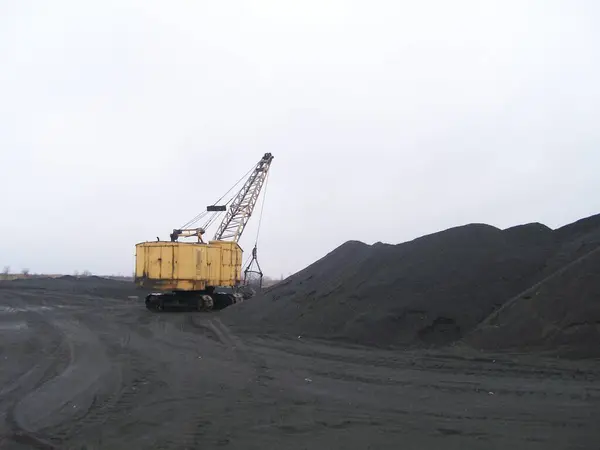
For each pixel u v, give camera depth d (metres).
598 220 19.03
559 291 13.90
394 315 16.53
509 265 17.70
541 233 19.73
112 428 7.62
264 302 24.70
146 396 9.66
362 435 7.22
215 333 19.47
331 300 19.92
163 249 30.70
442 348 14.38
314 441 6.98
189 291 31.73
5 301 39.84
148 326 22.16
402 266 19.41
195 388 10.32
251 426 7.68
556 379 10.52
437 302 16.39
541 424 7.62
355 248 26.39
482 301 16.25
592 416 7.98
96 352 15.17
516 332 13.65
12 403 9.16
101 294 47.75
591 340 12.38
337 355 14.17
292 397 9.48
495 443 6.82
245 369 12.37
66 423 7.90
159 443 6.92
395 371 11.84
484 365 12.04
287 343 16.61
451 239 19.89
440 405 8.77
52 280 67.38
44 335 19.11
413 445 6.78
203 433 7.35
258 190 44.84
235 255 35.91
